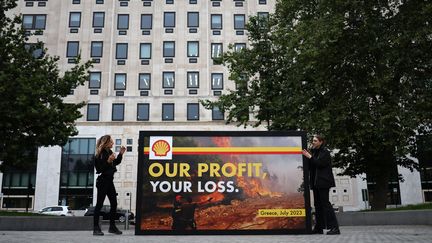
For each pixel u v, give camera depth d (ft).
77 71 75.66
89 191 149.79
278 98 71.15
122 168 149.48
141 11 162.91
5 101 63.62
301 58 65.00
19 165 70.54
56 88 73.20
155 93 156.04
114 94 156.15
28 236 26.16
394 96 63.52
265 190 27.66
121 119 153.89
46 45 159.12
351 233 29.53
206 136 28.14
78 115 73.97
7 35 72.02
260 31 78.64
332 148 65.26
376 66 65.16
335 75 67.21
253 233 27.02
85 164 151.02
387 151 69.62
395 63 61.87
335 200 150.51
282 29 74.90
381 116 61.00
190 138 28.12
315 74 66.90
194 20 162.30
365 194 99.66
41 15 161.99
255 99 73.51
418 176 147.43
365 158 73.72
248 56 76.38
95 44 159.22
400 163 73.82
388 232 30.40
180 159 27.89
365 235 25.84
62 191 149.69
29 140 69.36
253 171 27.86
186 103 155.12
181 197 27.45
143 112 154.51
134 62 158.51
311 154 28.12
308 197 27.55
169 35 160.56
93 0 162.40
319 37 63.05
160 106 154.81
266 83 73.20
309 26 66.85
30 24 161.17
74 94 154.81
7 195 149.69
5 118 64.34
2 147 66.23
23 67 70.18
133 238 23.45
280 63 74.84
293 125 68.23
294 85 70.38
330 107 64.03
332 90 67.56
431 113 60.95
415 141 68.95
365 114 62.28
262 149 28.09
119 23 161.79
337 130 64.03
